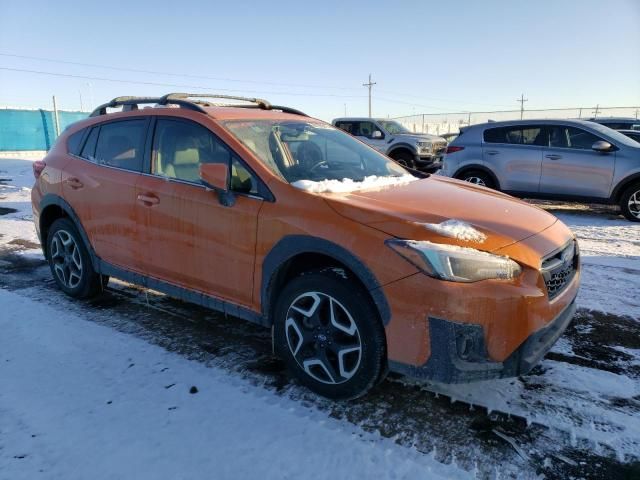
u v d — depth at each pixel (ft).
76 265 14.34
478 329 7.85
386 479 7.41
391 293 8.19
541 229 9.55
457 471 7.57
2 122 81.61
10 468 7.59
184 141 11.50
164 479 7.38
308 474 7.50
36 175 15.26
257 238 9.82
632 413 9.00
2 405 9.20
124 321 12.98
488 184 30.45
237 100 14.06
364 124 54.24
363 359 8.71
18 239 22.13
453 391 9.75
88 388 9.80
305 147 11.94
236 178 10.39
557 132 28.55
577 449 8.06
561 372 10.43
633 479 7.39
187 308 13.92
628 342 11.82
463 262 7.89
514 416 8.93
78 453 7.93
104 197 12.81
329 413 9.02
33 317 13.16
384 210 8.95
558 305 8.77
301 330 9.52
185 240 11.11
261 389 9.80
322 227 8.97
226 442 8.21
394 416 8.95
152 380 10.11
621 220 27.48
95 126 13.85
